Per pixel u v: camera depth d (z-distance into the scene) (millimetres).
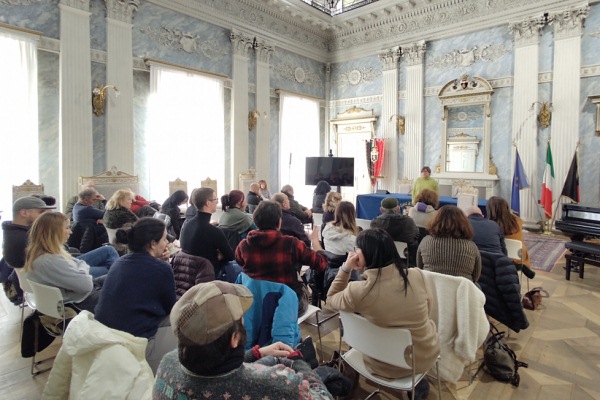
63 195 5984
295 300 1920
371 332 1771
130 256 1825
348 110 10555
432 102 9000
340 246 3041
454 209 2469
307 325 3240
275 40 9352
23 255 2660
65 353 1520
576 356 2732
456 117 8609
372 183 9789
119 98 6547
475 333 2070
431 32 8867
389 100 9625
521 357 2721
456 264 2383
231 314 913
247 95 8750
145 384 1393
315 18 9625
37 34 5609
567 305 3689
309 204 10547
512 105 7840
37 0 5648
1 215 5102
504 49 7918
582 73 7027
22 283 2672
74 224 3916
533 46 7461
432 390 2330
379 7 9180
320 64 10789
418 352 1777
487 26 8062
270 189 9516
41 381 2408
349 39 10406
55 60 5898
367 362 1916
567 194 6988
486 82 8047
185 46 7551
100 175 6285
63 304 2232
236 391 909
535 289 3615
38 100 5770
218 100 8195
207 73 7852
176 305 936
